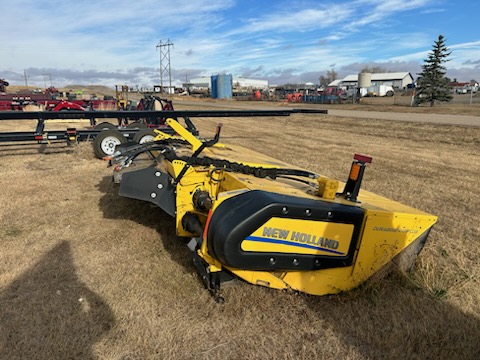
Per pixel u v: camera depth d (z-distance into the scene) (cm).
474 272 353
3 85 3412
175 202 373
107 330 267
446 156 1047
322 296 306
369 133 1602
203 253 284
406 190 659
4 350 246
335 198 306
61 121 1830
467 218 514
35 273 344
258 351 252
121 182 373
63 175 713
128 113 623
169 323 275
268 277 282
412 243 318
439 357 249
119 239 421
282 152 1062
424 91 3328
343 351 252
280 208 255
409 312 289
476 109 2538
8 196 578
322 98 4456
